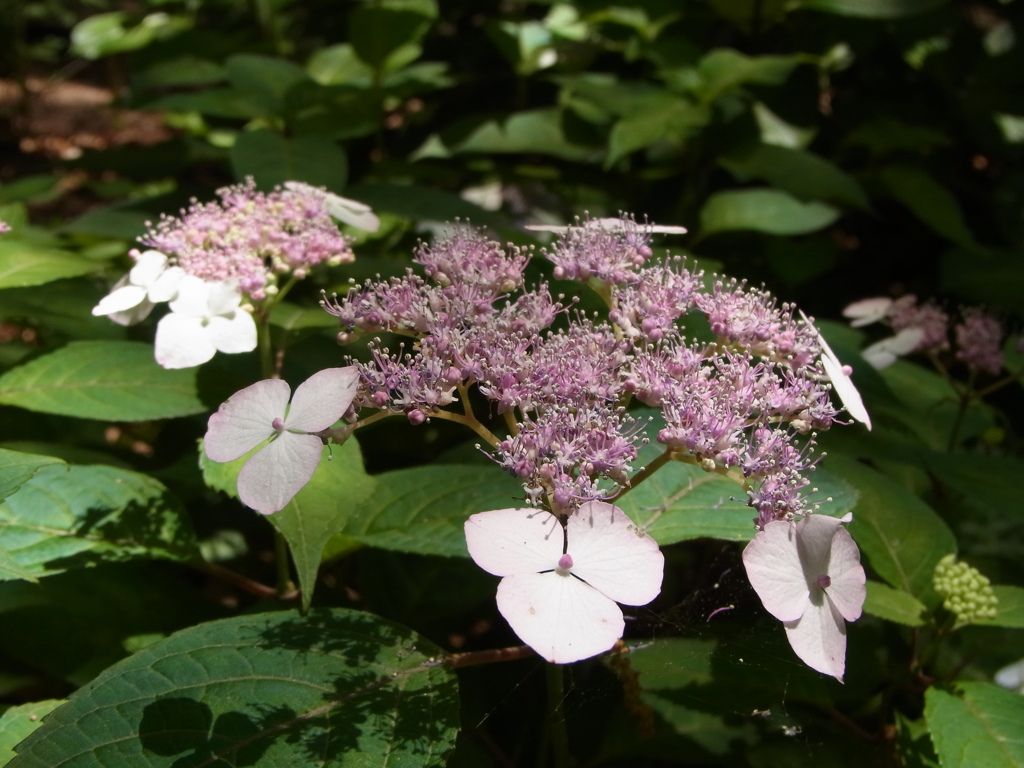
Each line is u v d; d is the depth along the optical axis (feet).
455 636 1.07
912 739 0.87
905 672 0.92
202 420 1.13
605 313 0.97
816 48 1.69
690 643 0.74
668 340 0.75
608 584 0.58
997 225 1.66
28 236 1.20
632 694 0.80
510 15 1.74
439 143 1.52
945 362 1.33
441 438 1.21
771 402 0.70
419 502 0.84
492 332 0.70
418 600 0.97
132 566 0.94
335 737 0.65
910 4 1.47
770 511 0.64
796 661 0.68
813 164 1.41
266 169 1.16
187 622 0.91
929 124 1.72
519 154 1.74
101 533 0.83
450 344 0.70
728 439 0.66
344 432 0.68
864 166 1.72
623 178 1.62
